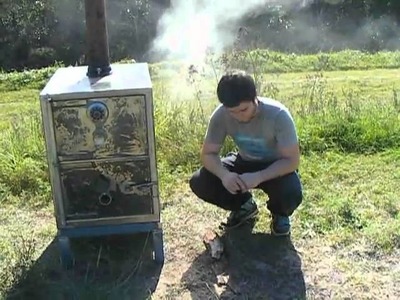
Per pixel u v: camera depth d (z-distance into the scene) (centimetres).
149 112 277
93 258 310
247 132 304
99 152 281
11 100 1035
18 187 417
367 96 776
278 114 295
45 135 278
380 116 528
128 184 288
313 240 324
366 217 348
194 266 301
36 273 291
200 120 507
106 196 288
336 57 1305
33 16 2009
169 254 314
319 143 476
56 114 275
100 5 294
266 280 287
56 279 291
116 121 278
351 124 500
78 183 287
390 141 483
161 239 299
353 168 432
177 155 458
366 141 481
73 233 294
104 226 294
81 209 290
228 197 322
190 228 345
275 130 296
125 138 281
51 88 279
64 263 299
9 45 1991
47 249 323
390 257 304
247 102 281
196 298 273
